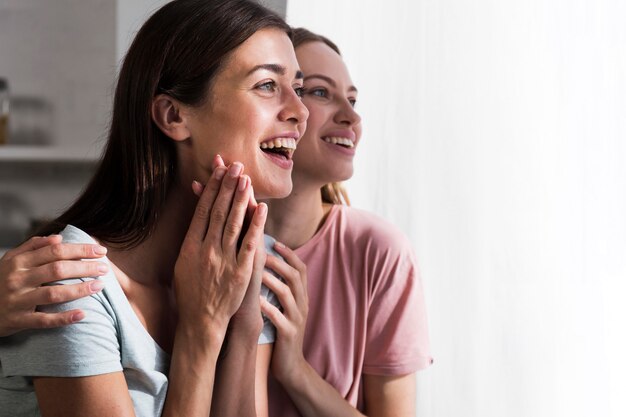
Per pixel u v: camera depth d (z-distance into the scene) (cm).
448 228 156
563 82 154
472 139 156
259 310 106
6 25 264
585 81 154
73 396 87
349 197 157
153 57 99
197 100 99
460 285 155
